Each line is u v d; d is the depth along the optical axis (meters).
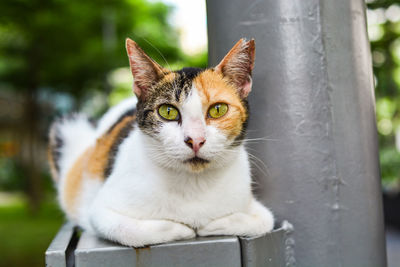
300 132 0.57
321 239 0.57
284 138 0.58
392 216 2.04
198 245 0.52
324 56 0.57
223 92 0.58
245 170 0.59
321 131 0.57
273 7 0.58
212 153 0.56
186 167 0.56
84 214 0.66
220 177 0.57
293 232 0.57
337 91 0.57
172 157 0.56
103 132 0.76
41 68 3.07
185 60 3.24
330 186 0.57
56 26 2.60
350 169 0.57
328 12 0.57
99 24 2.70
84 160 0.75
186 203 0.56
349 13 0.58
